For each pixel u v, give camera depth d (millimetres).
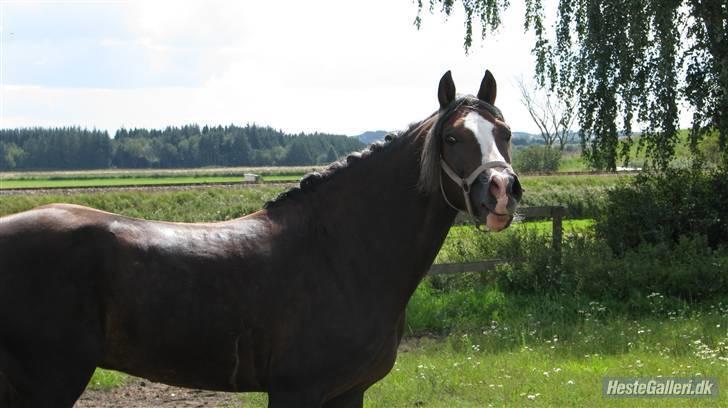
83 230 3604
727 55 13812
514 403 6184
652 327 9125
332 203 4098
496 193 3594
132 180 61438
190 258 3734
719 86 13820
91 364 3570
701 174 13883
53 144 123438
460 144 3787
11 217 3607
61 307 3504
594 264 11242
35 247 3508
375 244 4059
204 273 3729
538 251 11508
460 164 3775
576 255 11539
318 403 3846
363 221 4074
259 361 3834
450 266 11164
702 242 12047
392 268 4066
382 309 4020
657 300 10586
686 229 13070
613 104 14875
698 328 8781
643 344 8328
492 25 17484
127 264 3621
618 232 13047
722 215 13039
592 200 21375
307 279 3896
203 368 3795
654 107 14336
